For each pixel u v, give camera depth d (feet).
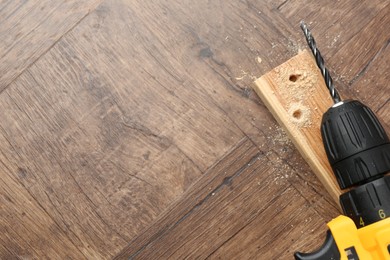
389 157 1.35
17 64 1.65
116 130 1.62
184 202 1.60
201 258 1.58
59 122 1.64
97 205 1.61
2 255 1.61
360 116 1.36
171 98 1.62
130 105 1.63
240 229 1.58
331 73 1.58
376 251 1.29
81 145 1.63
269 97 1.55
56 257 1.61
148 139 1.62
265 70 1.60
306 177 1.57
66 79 1.64
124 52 1.63
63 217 1.62
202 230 1.59
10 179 1.63
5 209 1.62
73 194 1.62
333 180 1.51
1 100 1.65
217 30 1.62
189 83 1.61
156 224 1.60
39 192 1.62
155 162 1.61
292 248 1.56
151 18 1.63
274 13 1.61
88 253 1.60
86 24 1.65
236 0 1.62
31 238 1.61
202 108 1.61
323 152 1.53
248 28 1.61
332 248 1.32
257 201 1.58
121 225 1.60
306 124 1.54
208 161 1.60
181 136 1.61
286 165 1.57
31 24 1.65
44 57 1.65
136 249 1.60
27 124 1.64
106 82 1.63
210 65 1.61
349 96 1.57
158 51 1.63
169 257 1.59
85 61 1.64
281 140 1.58
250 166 1.58
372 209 1.31
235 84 1.60
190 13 1.63
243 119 1.59
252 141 1.59
